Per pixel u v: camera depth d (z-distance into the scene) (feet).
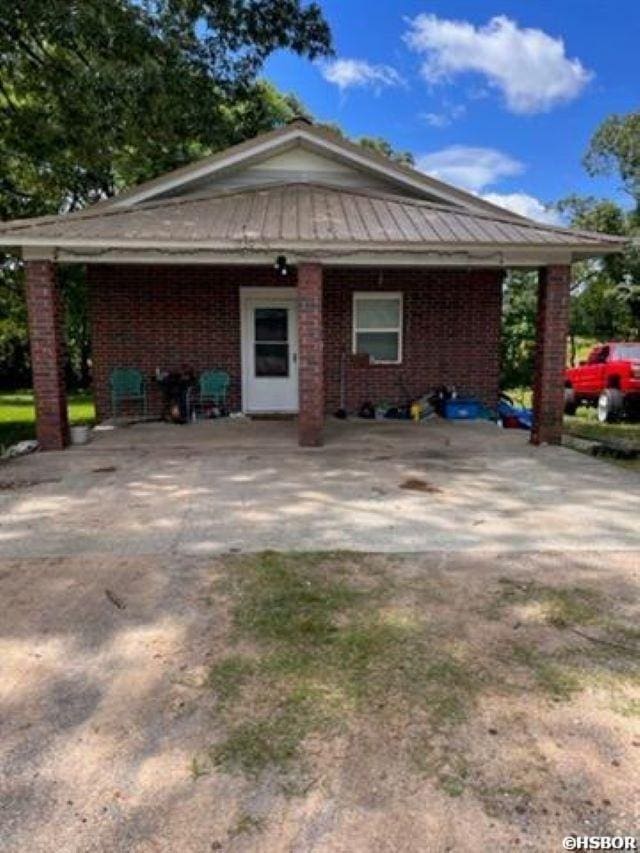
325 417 37.47
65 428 28.19
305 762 7.47
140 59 37.88
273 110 57.21
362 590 12.45
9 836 6.38
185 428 33.19
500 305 38.27
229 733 8.02
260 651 10.08
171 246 25.25
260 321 37.93
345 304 37.83
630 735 7.95
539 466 24.26
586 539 15.62
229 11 43.62
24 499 19.47
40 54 40.34
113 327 37.19
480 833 6.37
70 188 50.83
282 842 6.29
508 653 9.98
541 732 8.01
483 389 38.75
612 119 83.41
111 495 19.93
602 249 26.66
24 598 12.19
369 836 6.35
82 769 7.38
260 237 25.30
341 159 34.27
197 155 49.01
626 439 32.42
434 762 7.44
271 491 20.39
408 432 31.91
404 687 9.02
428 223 28.76
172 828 6.48
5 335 69.56
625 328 85.66
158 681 9.23
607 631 10.73
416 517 17.49
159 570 13.57
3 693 8.97
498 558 14.28
